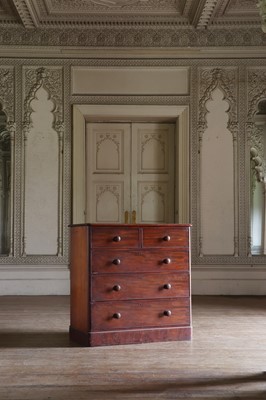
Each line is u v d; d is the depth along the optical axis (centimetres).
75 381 303
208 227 761
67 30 766
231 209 763
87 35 767
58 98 764
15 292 742
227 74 773
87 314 400
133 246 414
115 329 405
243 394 279
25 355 370
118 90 767
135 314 411
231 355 368
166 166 788
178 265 425
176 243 426
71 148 763
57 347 397
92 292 401
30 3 678
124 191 783
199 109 768
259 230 916
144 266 416
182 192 762
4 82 764
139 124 789
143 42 770
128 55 769
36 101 764
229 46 772
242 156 769
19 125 761
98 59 767
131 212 782
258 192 911
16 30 763
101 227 406
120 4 714
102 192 782
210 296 734
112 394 279
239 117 771
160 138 791
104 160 784
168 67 770
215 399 271
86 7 721
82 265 414
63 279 746
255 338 430
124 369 330
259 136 834
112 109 763
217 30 771
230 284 752
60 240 753
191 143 767
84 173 768
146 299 414
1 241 897
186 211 762
